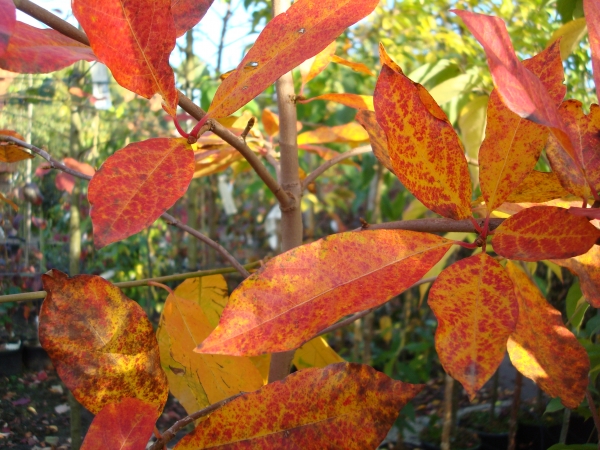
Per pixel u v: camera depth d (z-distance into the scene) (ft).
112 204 0.58
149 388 0.73
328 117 3.60
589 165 0.71
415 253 0.64
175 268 6.24
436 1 2.93
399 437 3.57
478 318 0.57
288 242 1.11
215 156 1.35
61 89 4.01
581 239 0.60
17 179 4.12
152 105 3.72
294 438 0.68
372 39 3.94
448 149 0.64
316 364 1.16
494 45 0.49
